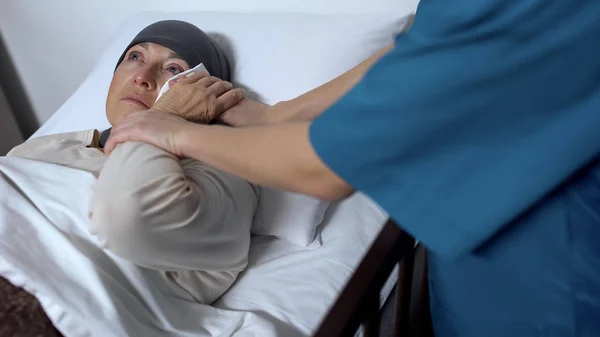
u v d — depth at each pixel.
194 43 1.17
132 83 1.15
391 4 1.27
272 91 1.19
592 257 0.50
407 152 0.45
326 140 0.46
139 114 0.84
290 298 0.86
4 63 1.96
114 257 0.77
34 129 2.09
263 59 1.24
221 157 0.63
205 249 0.82
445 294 0.64
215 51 1.22
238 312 0.82
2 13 1.83
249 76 1.24
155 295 0.77
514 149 0.45
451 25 0.43
